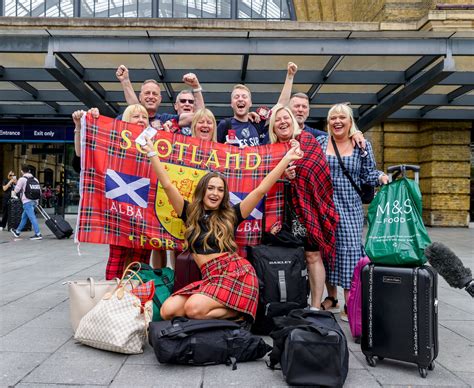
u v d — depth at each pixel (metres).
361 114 14.27
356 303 3.75
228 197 3.78
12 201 12.25
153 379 2.94
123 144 4.29
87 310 3.72
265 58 10.20
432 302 3.03
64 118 16.94
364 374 3.10
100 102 12.27
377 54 9.25
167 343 3.06
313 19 16.31
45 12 15.52
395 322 3.12
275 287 3.69
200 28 11.80
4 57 10.28
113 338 3.31
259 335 3.84
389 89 11.89
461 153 15.20
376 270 3.21
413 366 3.26
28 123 17.47
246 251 4.12
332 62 10.02
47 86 12.61
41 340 3.72
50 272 6.92
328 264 4.52
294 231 4.21
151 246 4.26
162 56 10.14
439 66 9.31
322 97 12.88
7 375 2.98
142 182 4.29
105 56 10.05
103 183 4.20
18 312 4.60
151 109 5.14
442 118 14.90
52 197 18.05
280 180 4.27
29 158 18.09
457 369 3.19
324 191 4.19
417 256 3.07
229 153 4.43
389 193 3.38
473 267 7.54
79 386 2.82
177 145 4.39
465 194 15.21
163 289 3.91
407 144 15.73
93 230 4.14
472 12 11.73
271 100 12.88
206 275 3.61
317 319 3.14
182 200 3.86
